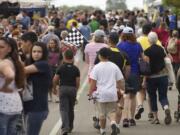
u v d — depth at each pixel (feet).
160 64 107.65
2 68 68.59
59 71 100.48
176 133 102.32
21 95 74.28
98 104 93.61
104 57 92.53
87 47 109.60
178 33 151.43
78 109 128.77
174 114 114.93
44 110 75.41
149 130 104.83
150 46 108.06
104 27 190.39
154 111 110.73
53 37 146.20
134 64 106.11
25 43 80.38
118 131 94.79
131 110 108.17
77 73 100.89
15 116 70.90
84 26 222.89
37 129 75.61
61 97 100.48
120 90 94.43
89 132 103.91
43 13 313.12
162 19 255.50
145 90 124.16
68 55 100.27
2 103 69.77
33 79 74.59
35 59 75.10
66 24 267.39
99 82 92.38
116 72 92.84
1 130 70.33
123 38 106.52
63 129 100.68
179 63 150.30
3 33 156.15
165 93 109.50
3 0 290.76
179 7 250.57
